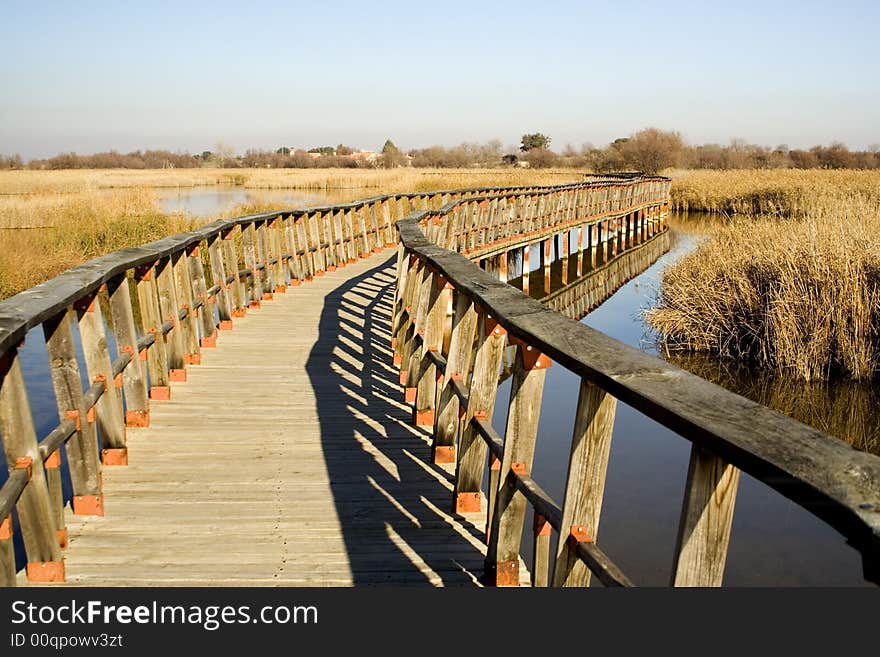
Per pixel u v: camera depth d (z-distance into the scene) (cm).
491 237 1586
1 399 267
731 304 1048
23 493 277
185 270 619
